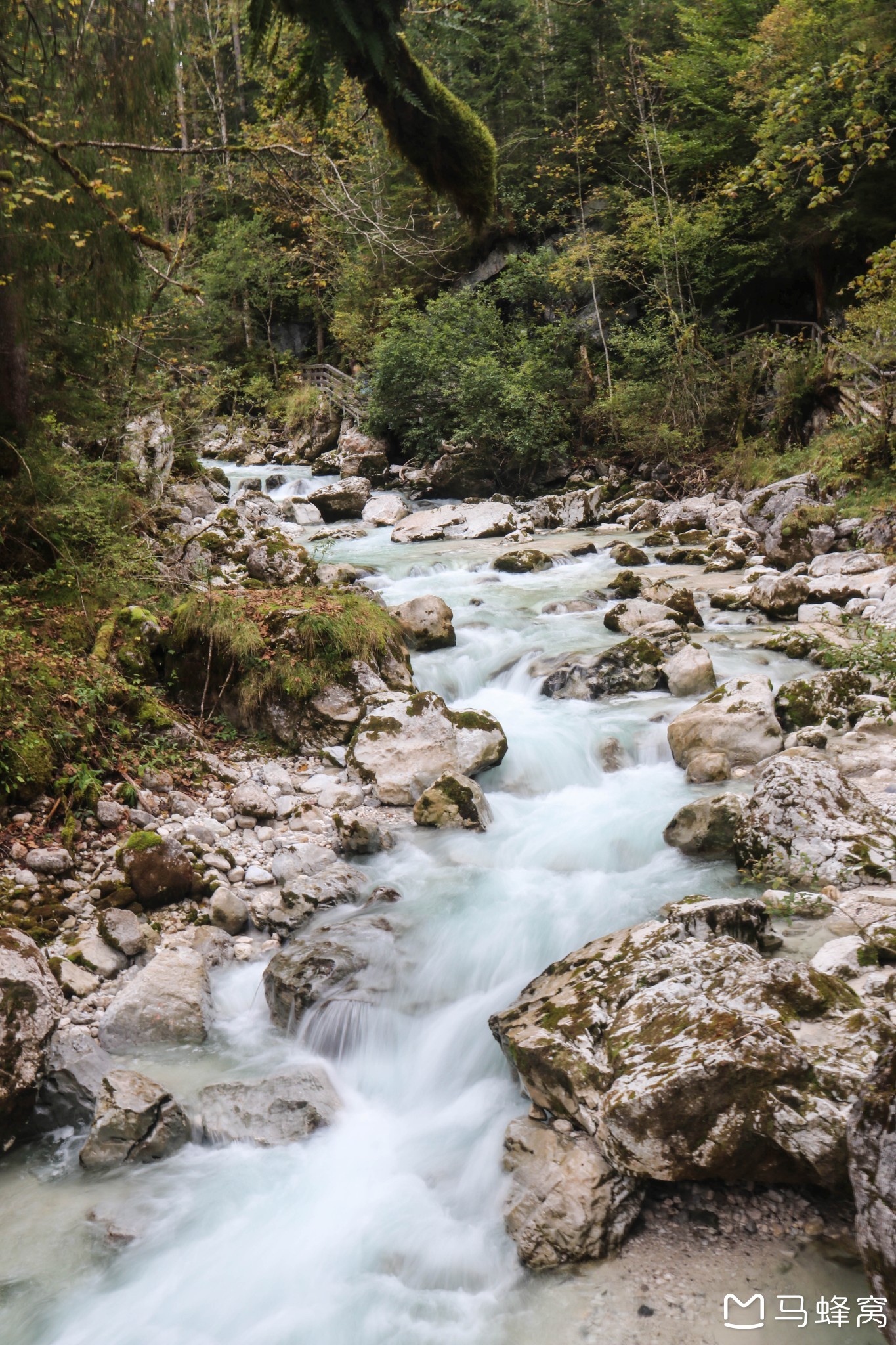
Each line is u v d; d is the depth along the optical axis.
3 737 5.46
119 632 7.09
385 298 22.16
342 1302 2.90
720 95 19.78
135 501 9.12
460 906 4.89
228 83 10.41
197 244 14.16
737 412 18.81
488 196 6.07
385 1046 4.10
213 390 12.86
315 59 3.98
